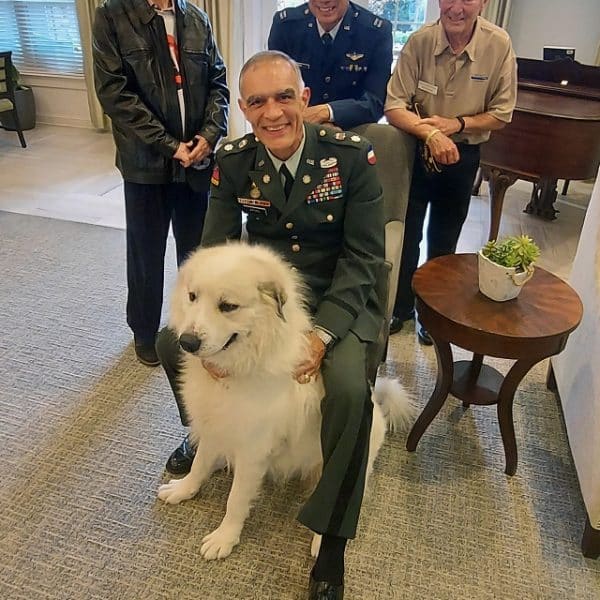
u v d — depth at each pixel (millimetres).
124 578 1483
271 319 1255
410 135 2209
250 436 1401
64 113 5676
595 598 1473
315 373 1426
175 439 1939
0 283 2850
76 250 3201
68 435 1940
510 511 1712
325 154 1514
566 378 1926
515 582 1507
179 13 1976
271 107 1391
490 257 1640
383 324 1647
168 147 1990
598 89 3275
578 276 2004
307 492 1743
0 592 1442
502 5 4113
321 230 1568
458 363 2072
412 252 2518
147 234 2146
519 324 1563
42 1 5219
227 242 1531
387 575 1514
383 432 1666
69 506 1678
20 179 4277
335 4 2092
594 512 1502
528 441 1979
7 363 2287
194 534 1608
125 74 1944
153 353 2299
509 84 2205
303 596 1458
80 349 2389
